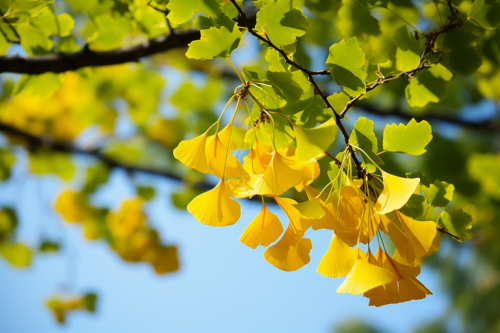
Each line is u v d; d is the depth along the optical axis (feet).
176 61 9.35
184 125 10.64
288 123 4.21
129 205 10.89
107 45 5.29
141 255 10.80
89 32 5.84
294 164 4.06
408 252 4.03
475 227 9.48
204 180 10.12
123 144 10.60
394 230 4.05
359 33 4.98
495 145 11.86
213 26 4.12
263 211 4.12
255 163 4.19
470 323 13.23
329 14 5.07
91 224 10.84
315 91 4.31
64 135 9.95
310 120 4.30
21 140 9.48
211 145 4.09
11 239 10.25
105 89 9.31
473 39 4.44
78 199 10.55
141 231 10.87
